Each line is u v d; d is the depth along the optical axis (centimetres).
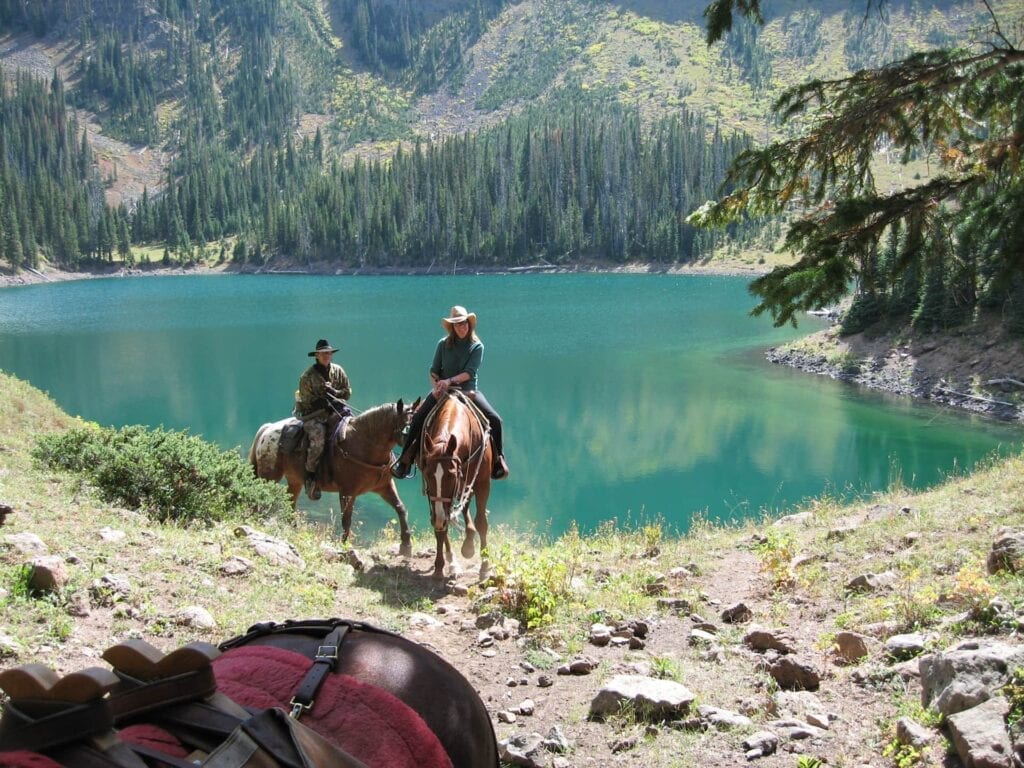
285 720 172
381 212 19062
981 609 648
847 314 6019
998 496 1058
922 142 664
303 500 2402
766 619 782
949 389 4684
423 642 729
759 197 688
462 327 986
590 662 657
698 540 1196
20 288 15650
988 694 496
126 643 178
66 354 6625
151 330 8381
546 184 18900
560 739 527
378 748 192
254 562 835
